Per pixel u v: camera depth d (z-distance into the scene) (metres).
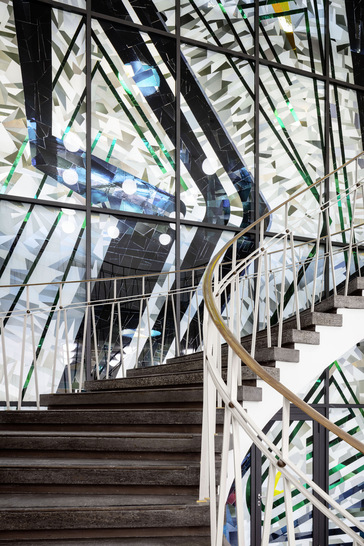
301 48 8.60
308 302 7.98
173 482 3.01
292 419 7.63
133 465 3.08
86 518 2.68
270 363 4.07
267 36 8.37
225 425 2.50
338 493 7.71
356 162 8.77
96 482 3.04
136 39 7.43
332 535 7.59
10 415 4.04
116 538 2.69
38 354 6.27
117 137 7.14
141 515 2.71
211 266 3.57
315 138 8.50
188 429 3.58
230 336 2.54
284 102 8.37
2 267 6.28
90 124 6.93
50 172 6.67
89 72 7.00
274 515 7.36
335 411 7.88
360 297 4.46
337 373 7.98
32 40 6.78
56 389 6.30
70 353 6.44
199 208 7.54
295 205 8.17
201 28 7.91
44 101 6.75
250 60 8.18
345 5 9.07
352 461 7.84
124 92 7.27
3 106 6.52
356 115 8.92
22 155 6.54
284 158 8.22
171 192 7.38
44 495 2.98
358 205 8.63
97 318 6.67
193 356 5.09
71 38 7.00
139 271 7.02
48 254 6.54
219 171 7.74
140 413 3.71
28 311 5.40
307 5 8.73
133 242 7.06
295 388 4.09
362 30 9.11
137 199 7.16
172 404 3.99
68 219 6.71
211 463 2.65
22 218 6.47
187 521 2.74
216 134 7.80
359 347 8.17
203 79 7.84
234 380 2.47
